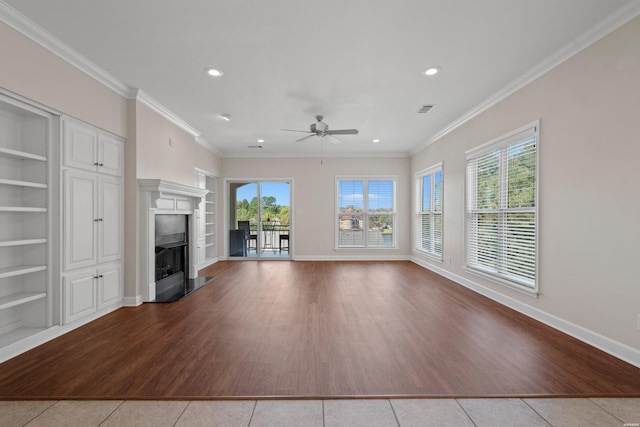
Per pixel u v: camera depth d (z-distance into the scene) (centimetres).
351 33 264
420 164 693
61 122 292
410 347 266
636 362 231
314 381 212
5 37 237
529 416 176
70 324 306
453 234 529
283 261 754
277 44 281
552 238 310
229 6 229
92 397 193
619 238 243
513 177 373
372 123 520
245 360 242
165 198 450
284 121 509
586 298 273
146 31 261
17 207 266
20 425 169
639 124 228
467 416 176
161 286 450
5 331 272
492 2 225
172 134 482
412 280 536
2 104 252
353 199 770
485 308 377
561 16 241
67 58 291
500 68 326
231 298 423
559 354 252
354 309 373
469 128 471
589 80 267
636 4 223
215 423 171
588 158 269
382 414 178
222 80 355
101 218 346
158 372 224
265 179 769
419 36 268
